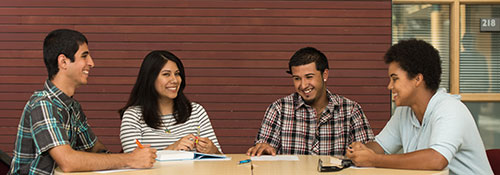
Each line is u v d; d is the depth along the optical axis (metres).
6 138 4.43
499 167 2.82
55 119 2.45
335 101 3.38
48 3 4.42
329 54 4.49
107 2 4.45
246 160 2.66
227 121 4.50
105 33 4.45
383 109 4.50
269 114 3.41
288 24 4.48
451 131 2.38
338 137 3.35
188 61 4.48
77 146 2.88
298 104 3.38
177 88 3.15
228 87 4.49
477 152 2.49
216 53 4.48
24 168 2.53
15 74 4.43
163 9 4.46
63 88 2.57
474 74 4.62
